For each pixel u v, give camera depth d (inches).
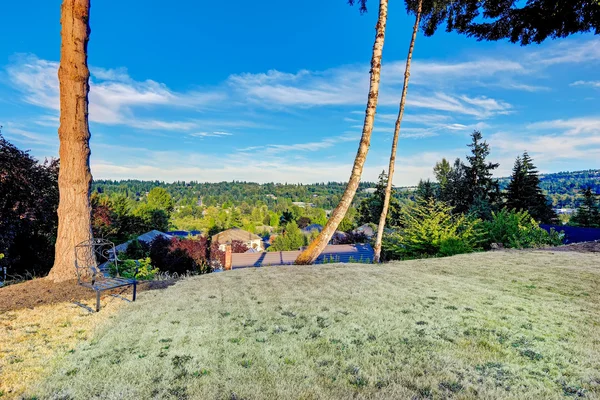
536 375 120.6
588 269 311.1
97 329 165.5
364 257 725.3
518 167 1497.3
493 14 444.8
